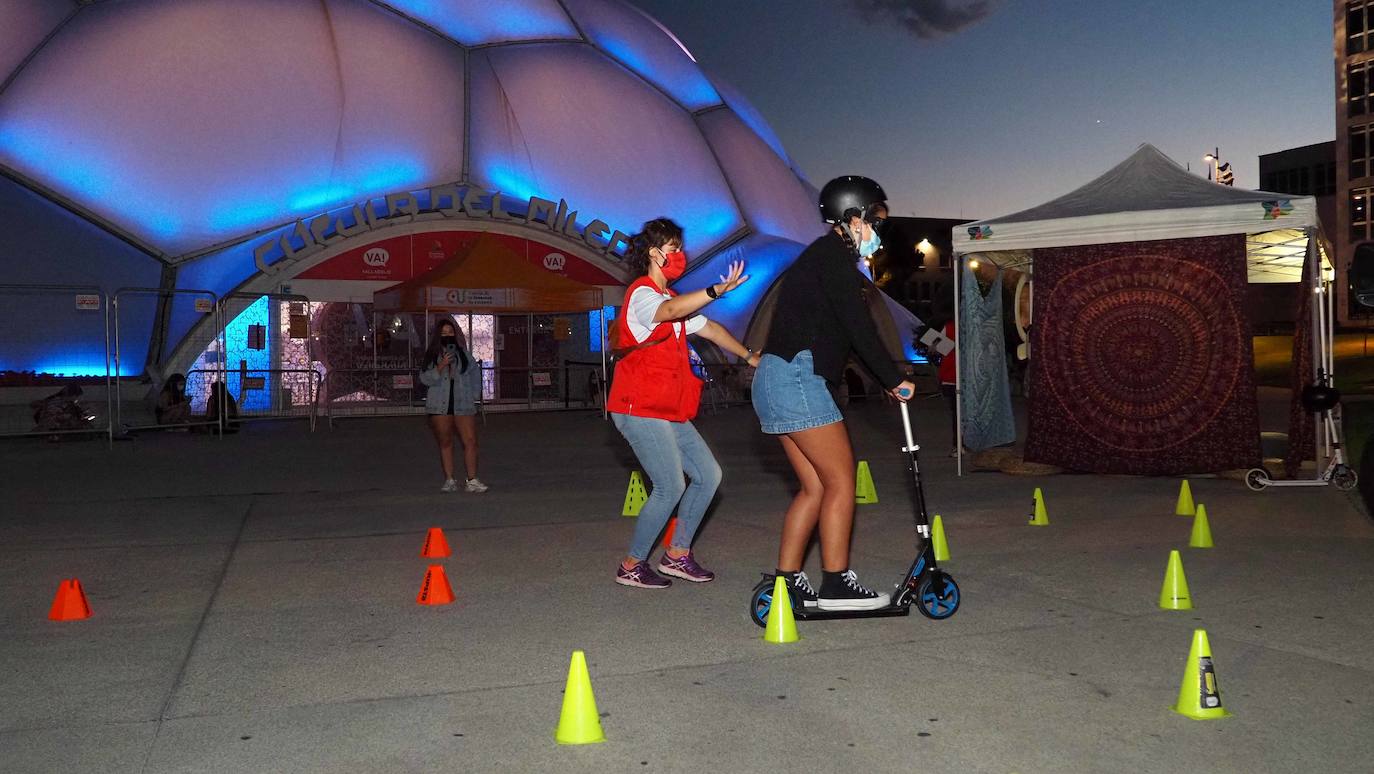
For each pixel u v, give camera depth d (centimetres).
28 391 2178
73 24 2638
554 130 2966
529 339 2928
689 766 382
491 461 1485
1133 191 1180
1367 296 656
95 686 484
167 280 2470
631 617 596
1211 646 516
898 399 568
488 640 553
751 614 582
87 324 2361
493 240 2344
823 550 566
